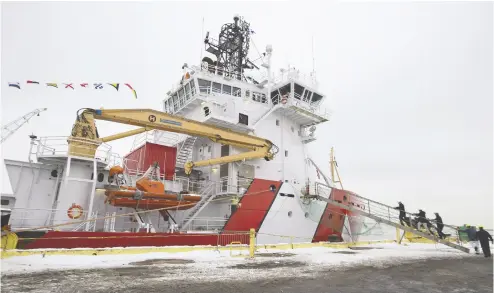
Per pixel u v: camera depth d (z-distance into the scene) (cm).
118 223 1250
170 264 885
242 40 2303
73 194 1106
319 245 1495
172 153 1530
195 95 1769
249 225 1359
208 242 1212
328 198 1661
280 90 1973
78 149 1116
